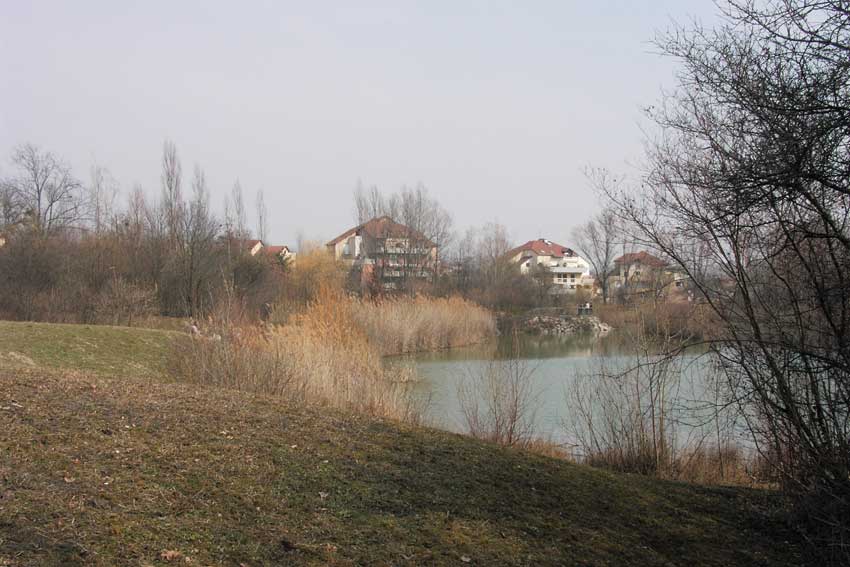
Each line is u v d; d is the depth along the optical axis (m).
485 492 5.82
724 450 9.25
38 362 16.80
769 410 6.25
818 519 5.41
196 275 32.12
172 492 4.63
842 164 4.61
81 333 20.03
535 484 6.30
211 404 7.39
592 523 5.49
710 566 4.95
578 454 10.06
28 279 28.05
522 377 11.88
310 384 10.93
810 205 5.21
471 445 7.47
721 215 5.66
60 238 33.09
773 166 4.78
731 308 6.61
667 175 7.21
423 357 23.38
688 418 9.91
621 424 9.52
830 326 5.59
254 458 5.68
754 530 5.86
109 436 5.60
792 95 4.70
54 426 5.59
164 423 6.27
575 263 99.00
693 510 6.27
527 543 4.82
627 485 6.82
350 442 6.72
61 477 4.52
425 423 11.30
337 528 4.54
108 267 31.00
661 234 7.13
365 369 12.42
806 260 5.73
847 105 4.47
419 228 49.16
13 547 3.44
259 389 10.31
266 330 12.62
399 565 4.13
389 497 5.31
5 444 4.96
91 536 3.72
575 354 24.52
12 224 33.91
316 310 14.95
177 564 3.61
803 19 4.62
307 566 3.89
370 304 24.50
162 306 31.30
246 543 4.06
